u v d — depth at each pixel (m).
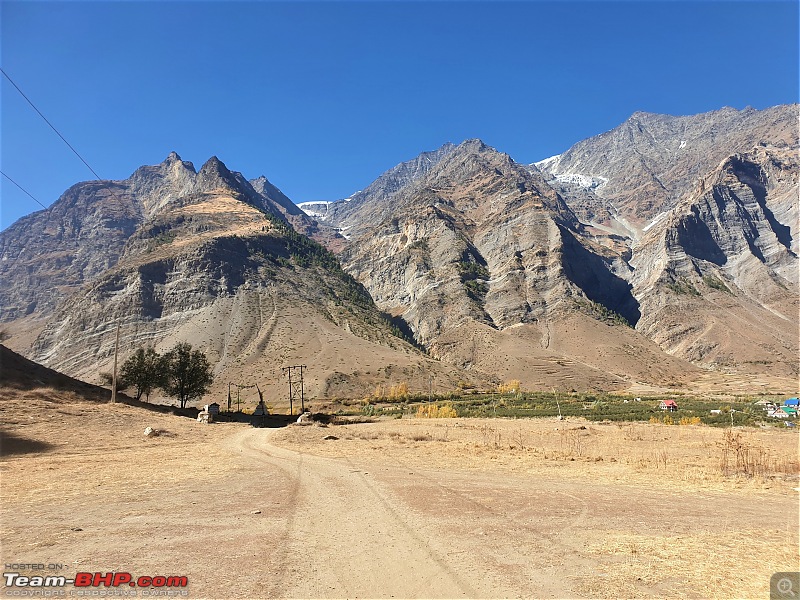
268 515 14.78
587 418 71.19
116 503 16.41
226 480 21.62
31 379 51.50
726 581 9.48
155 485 20.22
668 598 8.77
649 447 36.03
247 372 134.62
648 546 11.73
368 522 13.98
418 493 18.34
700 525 13.73
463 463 26.83
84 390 57.62
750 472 23.11
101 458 29.31
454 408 94.88
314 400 115.56
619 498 17.47
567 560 10.76
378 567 10.30
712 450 33.66
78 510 15.29
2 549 11.24
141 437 40.84
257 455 31.73
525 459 28.31
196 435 45.19
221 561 10.58
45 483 20.11
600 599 8.74
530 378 162.12
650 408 90.19
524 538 12.40
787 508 16.02
